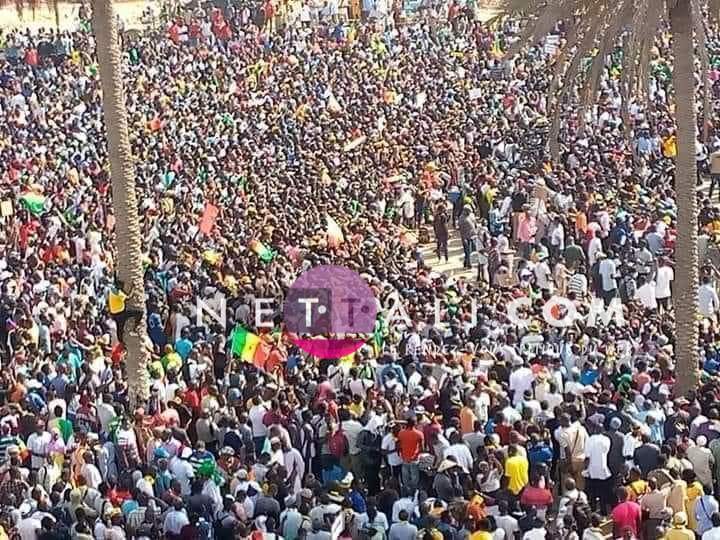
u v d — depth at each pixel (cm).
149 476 2088
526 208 3762
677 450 2105
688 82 2636
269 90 5447
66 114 5175
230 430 2266
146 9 7419
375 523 1928
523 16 2833
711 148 4375
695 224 2620
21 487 2089
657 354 2591
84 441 2227
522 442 2103
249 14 6738
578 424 2205
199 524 1939
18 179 4147
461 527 1889
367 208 3934
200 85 5594
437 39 6241
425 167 4256
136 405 2478
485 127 4759
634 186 3888
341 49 6166
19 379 2492
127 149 2738
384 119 4934
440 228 3959
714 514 1892
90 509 1973
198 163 4350
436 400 2355
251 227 3594
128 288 2712
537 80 5272
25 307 2938
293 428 2281
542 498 2016
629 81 2703
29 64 6031
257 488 2012
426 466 2153
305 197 3922
